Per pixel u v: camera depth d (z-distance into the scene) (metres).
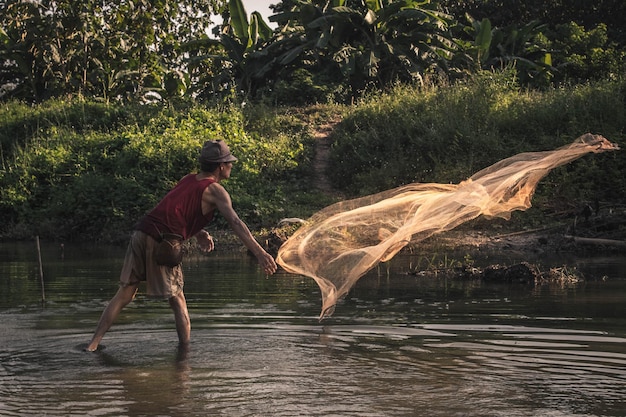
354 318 6.93
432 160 18.36
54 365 5.07
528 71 28.89
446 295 8.52
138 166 19.48
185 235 5.86
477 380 4.64
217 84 27.38
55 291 9.04
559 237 14.23
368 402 4.14
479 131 18.25
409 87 22.89
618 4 37.03
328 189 19.58
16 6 27.78
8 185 20.50
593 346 5.66
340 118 23.39
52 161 20.91
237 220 5.79
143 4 29.94
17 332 6.29
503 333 6.17
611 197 16.14
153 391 4.39
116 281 10.04
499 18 36.09
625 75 20.67
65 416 3.89
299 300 8.19
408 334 6.16
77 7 28.14
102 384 4.55
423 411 3.96
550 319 6.85
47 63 27.94
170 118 22.28
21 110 26.03
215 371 4.88
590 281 9.73
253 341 5.88
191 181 5.92
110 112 23.95
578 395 4.29
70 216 19.34
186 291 8.97
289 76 27.25
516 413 3.93
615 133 16.77
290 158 20.53
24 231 19.17
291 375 4.77
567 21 37.34
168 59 31.38
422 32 25.56
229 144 20.56
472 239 14.53
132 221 18.16
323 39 24.84
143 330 6.39
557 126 18.39
